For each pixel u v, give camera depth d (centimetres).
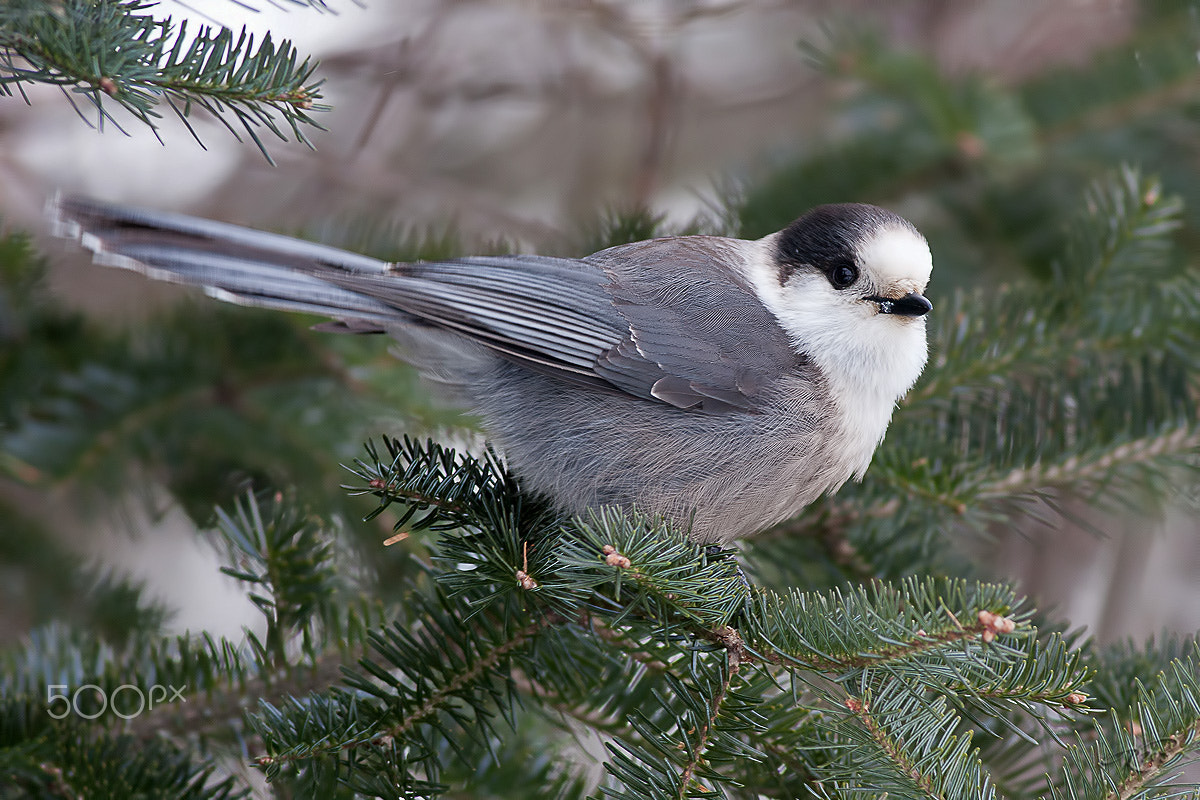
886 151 1029
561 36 1320
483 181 1378
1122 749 546
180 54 558
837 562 792
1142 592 1227
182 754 653
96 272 1083
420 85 1254
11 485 920
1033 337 838
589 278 758
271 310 897
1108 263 855
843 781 571
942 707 552
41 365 884
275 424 877
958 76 1002
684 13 1174
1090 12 1242
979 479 785
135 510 909
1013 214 1055
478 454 852
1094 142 1020
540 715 686
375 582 809
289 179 1257
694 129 1368
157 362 901
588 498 740
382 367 885
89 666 692
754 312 754
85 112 1120
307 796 601
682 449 729
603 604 623
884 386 744
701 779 575
